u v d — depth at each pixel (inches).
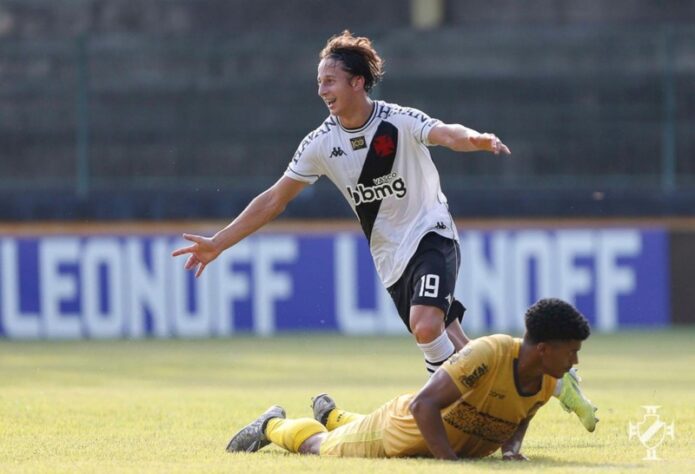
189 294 2637.8
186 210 2684.5
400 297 978.1
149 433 1003.9
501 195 2674.7
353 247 2637.8
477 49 2878.9
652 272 2684.5
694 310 2696.9
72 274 2640.3
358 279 2635.3
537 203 2677.2
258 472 736.3
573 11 3314.5
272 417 866.8
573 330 736.3
